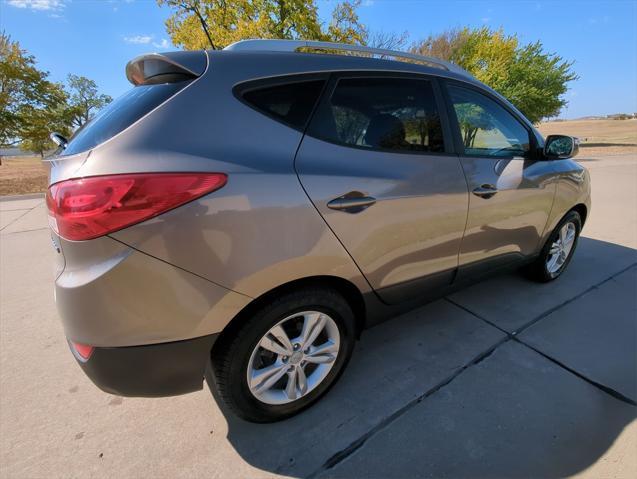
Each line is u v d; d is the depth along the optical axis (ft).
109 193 3.99
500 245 8.40
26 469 5.24
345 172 5.47
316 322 5.82
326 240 5.31
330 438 5.72
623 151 70.59
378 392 6.66
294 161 5.08
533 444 5.55
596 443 5.56
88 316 4.28
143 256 4.16
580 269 12.11
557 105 72.23
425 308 9.65
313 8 39.37
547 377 7.02
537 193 8.81
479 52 63.26
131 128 4.33
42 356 7.82
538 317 9.16
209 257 4.46
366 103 6.00
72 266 4.31
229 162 4.57
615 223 17.65
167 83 4.90
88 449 5.57
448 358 7.60
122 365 4.53
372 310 6.52
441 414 6.14
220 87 4.83
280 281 5.04
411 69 6.78
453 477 5.07
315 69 5.61
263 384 5.58
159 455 5.48
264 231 4.75
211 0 38.42
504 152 8.17
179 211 4.23
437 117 6.92
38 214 21.12
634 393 6.58
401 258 6.42
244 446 5.61
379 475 5.13
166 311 4.42
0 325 9.04
